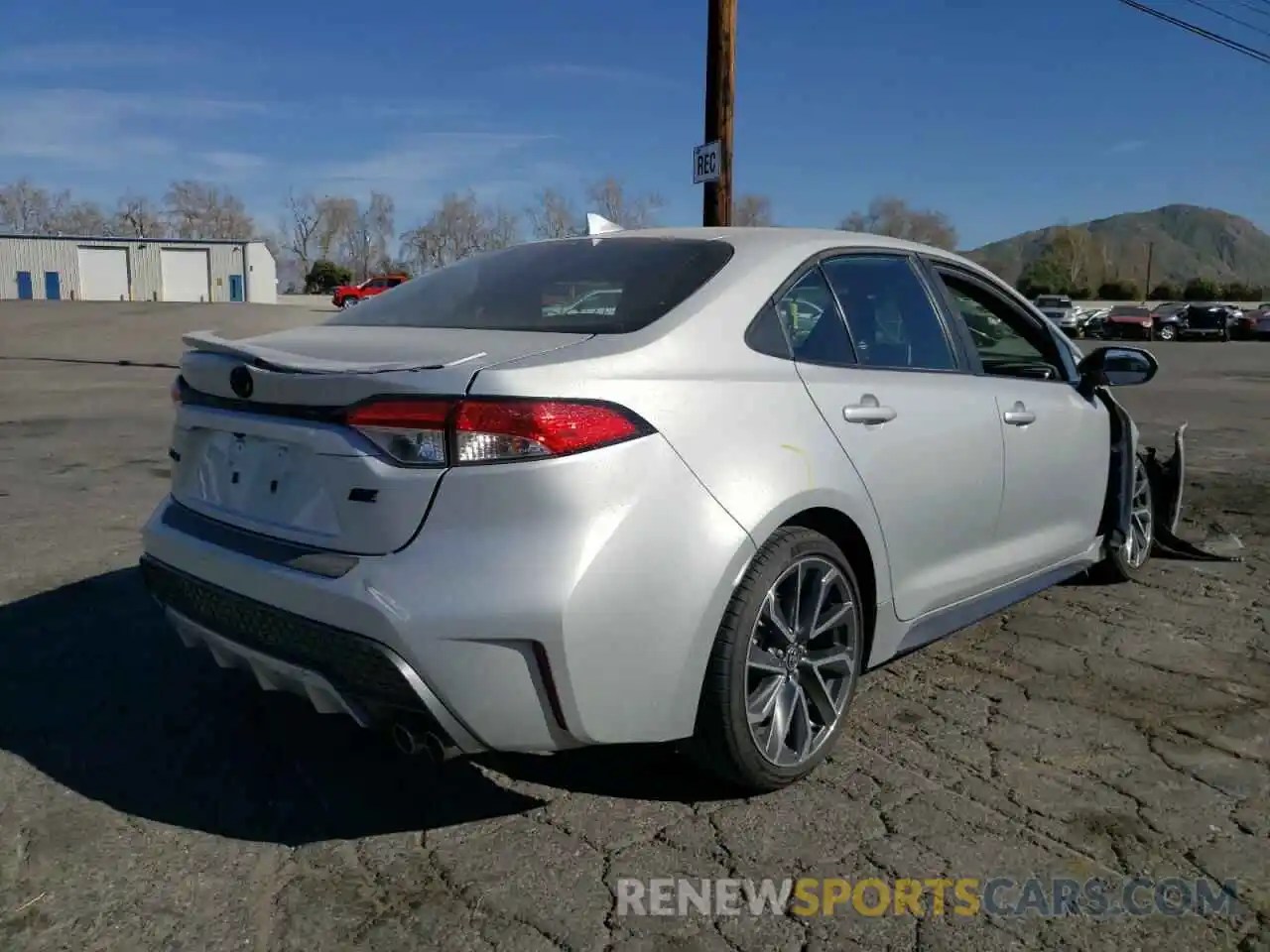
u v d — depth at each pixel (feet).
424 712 8.21
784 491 9.46
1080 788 10.32
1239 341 134.92
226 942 7.80
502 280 11.21
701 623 8.89
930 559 11.69
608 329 9.50
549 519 8.18
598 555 8.28
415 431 8.20
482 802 9.91
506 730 8.36
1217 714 12.13
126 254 176.96
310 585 8.41
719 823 9.58
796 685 10.08
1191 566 18.63
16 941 7.75
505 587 8.07
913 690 12.75
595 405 8.50
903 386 11.39
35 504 21.94
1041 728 11.69
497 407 8.16
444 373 8.31
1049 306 154.20
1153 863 9.05
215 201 255.91
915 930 8.09
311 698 9.05
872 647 11.12
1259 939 8.05
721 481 9.07
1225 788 10.35
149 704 11.85
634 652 8.54
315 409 8.71
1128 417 16.10
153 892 8.39
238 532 9.40
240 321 93.76
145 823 9.39
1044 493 13.78
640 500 8.54
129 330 83.41
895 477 10.89
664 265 10.64
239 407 9.46
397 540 8.27
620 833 9.40
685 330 9.55
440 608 8.02
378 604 8.07
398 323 10.68
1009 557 13.26
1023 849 9.23
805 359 10.48
